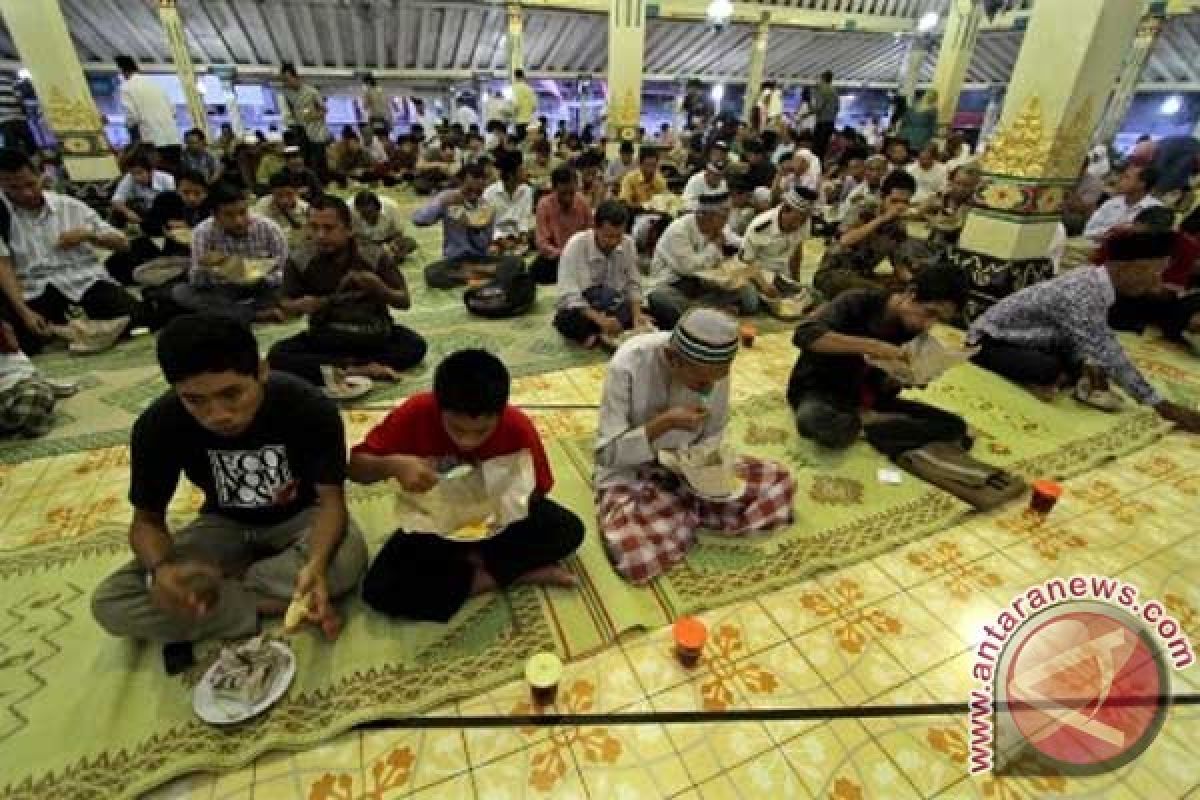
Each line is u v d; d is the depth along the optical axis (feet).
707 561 6.18
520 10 34.35
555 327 11.82
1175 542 6.70
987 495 7.18
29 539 6.30
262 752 4.27
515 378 10.22
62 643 5.03
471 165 15.03
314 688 4.70
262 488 5.00
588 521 6.67
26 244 10.77
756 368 10.80
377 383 9.84
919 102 35.86
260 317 11.70
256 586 5.19
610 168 25.67
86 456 7.82
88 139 20.59
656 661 5.13
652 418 6.25
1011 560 6.38
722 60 48.57
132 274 14.39
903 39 47.19
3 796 3.93
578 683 4.91
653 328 11.25
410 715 4.58
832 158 26.78
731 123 33.99
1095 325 8.77
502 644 5.17
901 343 8.02
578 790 4.17
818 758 4.43
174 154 20.11
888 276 14.92
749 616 5.59
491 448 5.37
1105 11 10.39
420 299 14.14
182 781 4.12
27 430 8.14
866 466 7.88
